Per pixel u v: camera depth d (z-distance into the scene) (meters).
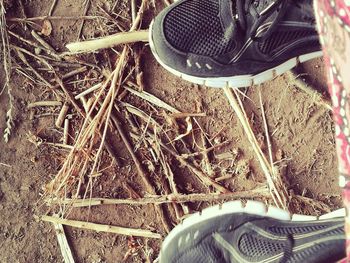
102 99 0.57
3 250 0.57
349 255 0.33
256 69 0.49
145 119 0.57
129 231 0.56
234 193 0.56
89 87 0.57
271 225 0.49
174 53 0.49
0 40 0.56
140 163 0.56
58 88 0.57
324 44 0.30
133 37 0.55
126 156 0.57
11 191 0.57
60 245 0.57
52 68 0.57
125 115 0.57
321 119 0.56
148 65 0.57
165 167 0.56
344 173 0.31
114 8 0.57
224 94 0.56
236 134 0.56
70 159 0.56
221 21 0.48
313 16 0.45
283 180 0.56
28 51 0.57
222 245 0.50
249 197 0.56
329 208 0.55
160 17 0.50
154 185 0.56
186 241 0.51
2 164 0.57
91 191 0.56
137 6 0.57
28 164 0.57
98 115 0.56
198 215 0.51
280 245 0.46
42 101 0.57
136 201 0.56
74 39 0.57
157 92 0.57
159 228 0.56
